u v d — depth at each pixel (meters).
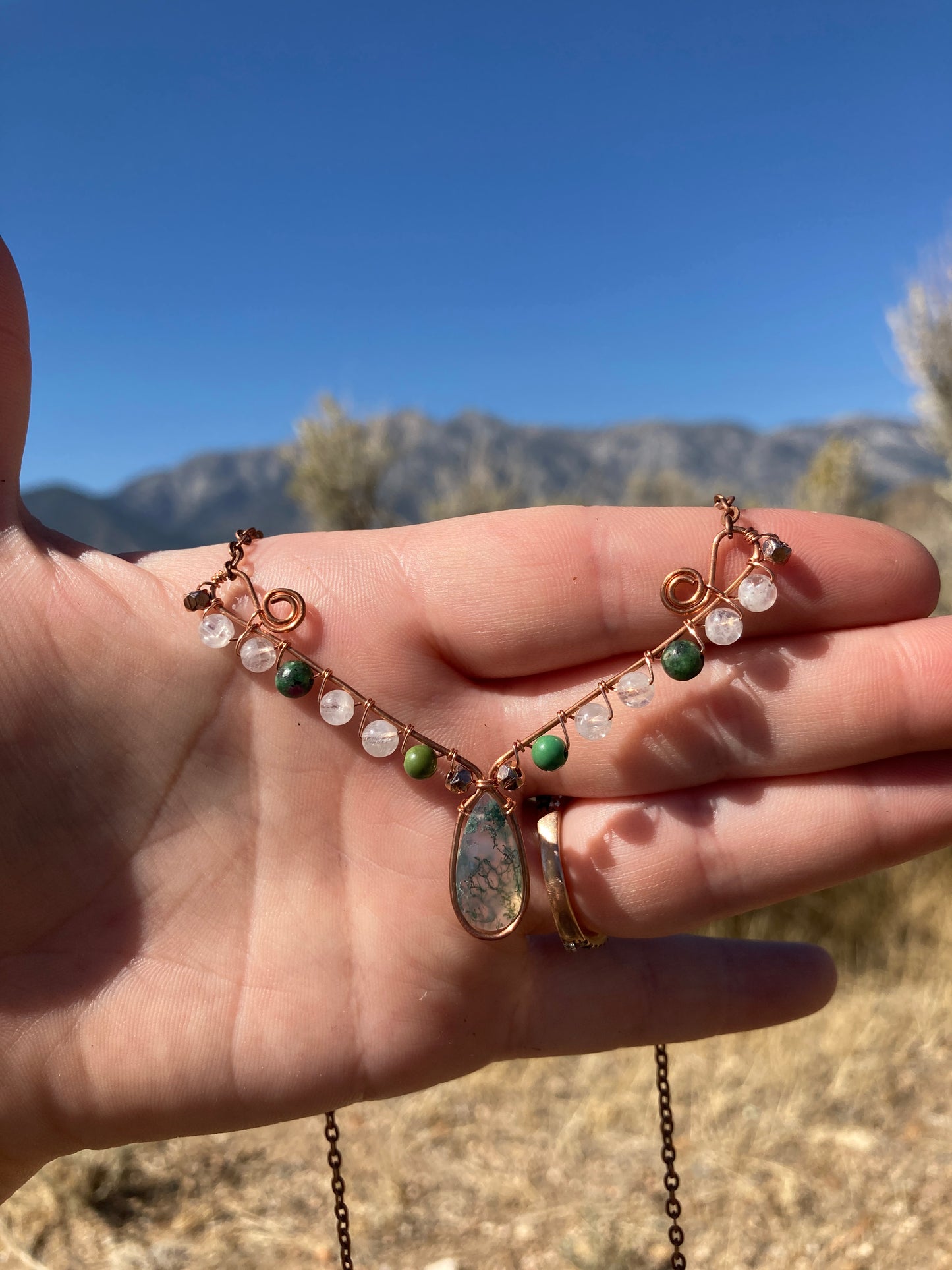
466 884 0.14
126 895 0.14
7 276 0.13
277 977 0.14
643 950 0.16
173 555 0.15
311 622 0.14
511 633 0.14
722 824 0.14
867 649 0.13
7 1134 0.14
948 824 0.13
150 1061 0.14
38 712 0.13
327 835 0.14
